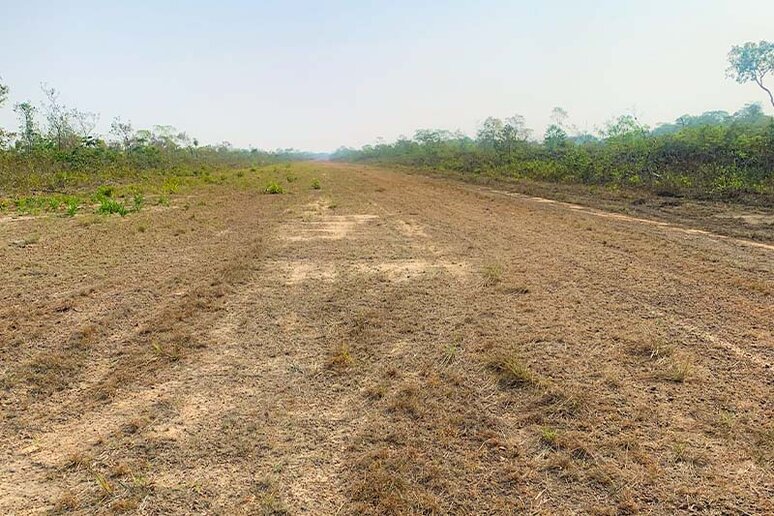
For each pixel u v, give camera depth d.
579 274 5.84
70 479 2.49
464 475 2.46
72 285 5.58
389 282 5.70
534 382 3.31
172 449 2.72
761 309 4.57
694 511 2.20
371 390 3.30
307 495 2.35
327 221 10.13
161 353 3.89
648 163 15.71
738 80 18.36
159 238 8.18
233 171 29.38
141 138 26.41
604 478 2.42
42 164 17.30
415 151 47.69
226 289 5.43
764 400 3.06
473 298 5.06
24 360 3.77
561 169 19.09
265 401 3.21
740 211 10.30
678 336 4.04
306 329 4.38
